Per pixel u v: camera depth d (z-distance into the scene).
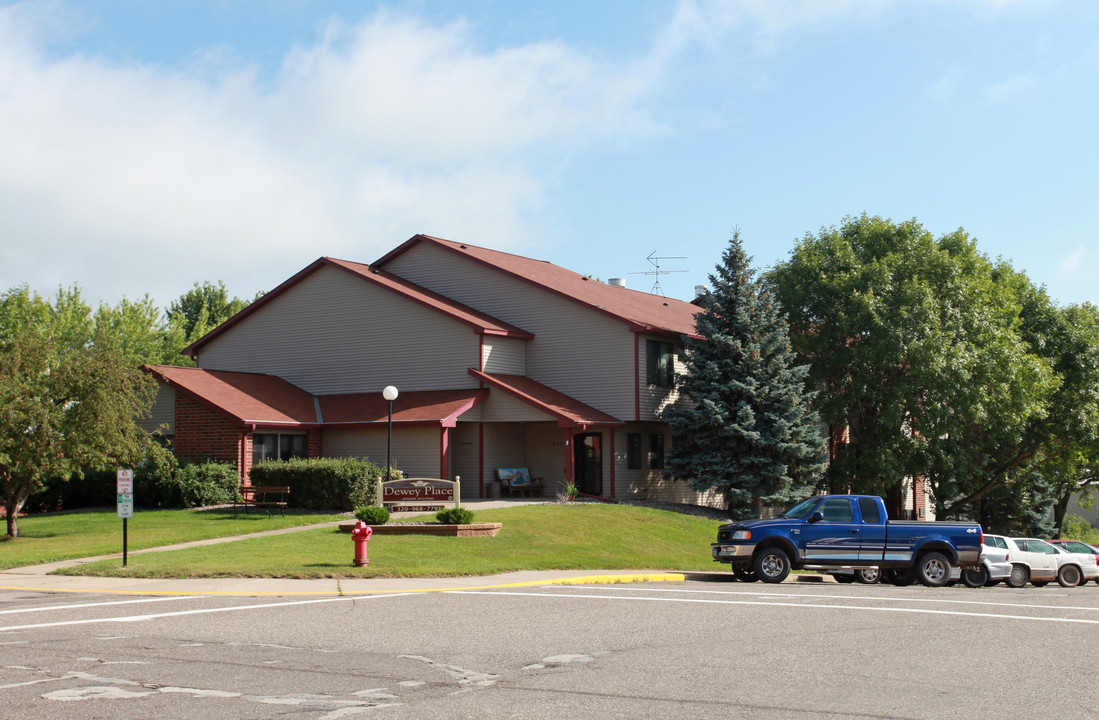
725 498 33.47
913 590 18.09
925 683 8.95
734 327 33.88
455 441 34.19
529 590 16.47
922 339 34.97
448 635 11.52
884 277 35.91
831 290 37.06
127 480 18.61
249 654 10.27
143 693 8.41
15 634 11.55
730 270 34.31
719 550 19.83
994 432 39.75
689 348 34.88
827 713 7.79
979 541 19.75
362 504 28.20
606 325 35.22
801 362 37.56
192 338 71.00
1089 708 8.02
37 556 20.47
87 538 23.81
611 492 34.34
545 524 26.30
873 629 12.26
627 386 34.62
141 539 22.97
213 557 19.48
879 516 19.92
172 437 33.47
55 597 15.17
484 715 7.67
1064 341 42.53
